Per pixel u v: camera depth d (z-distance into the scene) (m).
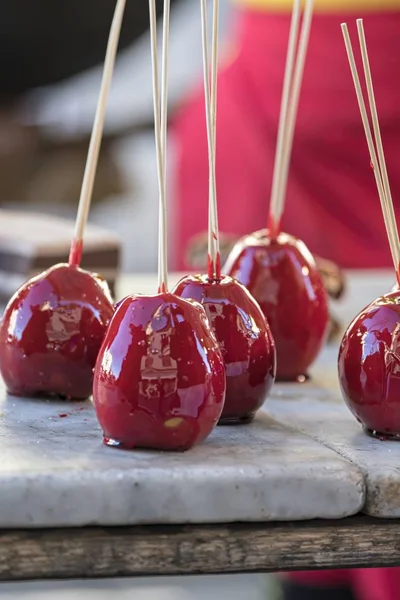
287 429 1.08
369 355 1.06
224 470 0.98
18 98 2.72
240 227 2.19
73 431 1.05
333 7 1.93
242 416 1.09
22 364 1.12
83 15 2.43
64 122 2.93
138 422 1.00
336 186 2.05
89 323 1.12
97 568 0.96
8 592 2.17
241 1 2.16
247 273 1.20
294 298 1.20
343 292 1.43
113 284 1.57
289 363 1.21
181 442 1.01
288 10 2.00
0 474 0.96
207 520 0.98
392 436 1.06
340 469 0.99
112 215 3.15
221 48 2.73
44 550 0.96
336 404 1.16
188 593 2.23
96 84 3.09
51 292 1.12
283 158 1.21
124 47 2.60
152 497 0.97
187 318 1.01
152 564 0.97
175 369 1.00
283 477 0.98
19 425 1.06
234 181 2.19
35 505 0.96
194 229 2.29
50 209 2.79
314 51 1.97
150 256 3.14
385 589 1.53
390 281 1.65
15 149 2.76
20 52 2.49
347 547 0.99
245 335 1.08
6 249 1.56
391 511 1.00
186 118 2.32
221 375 1.02
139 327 1.01
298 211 2.10
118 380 1.00
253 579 2.32
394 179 2.01
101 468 0.97
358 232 2.07
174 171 2.41
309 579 1.76
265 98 2.08
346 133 2.01
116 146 3.06
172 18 3.31
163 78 1.03
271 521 0.99
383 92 1.95
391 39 1.91
